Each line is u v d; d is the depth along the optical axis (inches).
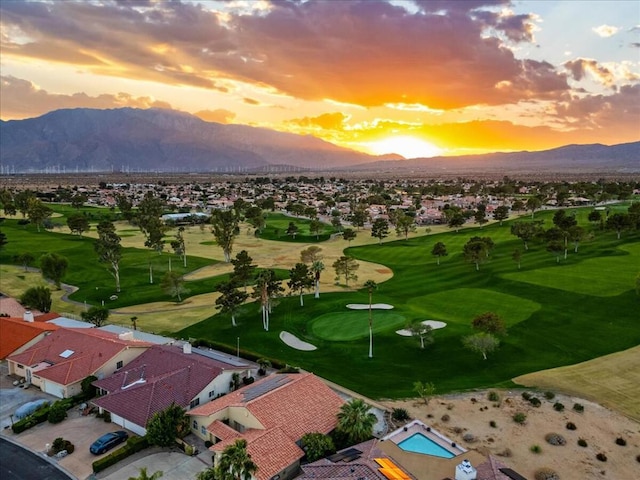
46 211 6668.3
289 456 1563.7
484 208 7839.6
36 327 2536.9
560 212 5974.4
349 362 2449.6
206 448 1705.2
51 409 1884.8
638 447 1711.4
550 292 3506.4
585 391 2097.7
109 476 1542.8
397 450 1625.2
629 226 5241.1
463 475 1395.2
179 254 5044.3
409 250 5561.0
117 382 2065.7
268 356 2536.9
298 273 3479.3
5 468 1578.5
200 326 3053.6
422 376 2288.4
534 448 1688.0
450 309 3265.3
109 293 3850.9
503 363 2400.3
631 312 3024.1
